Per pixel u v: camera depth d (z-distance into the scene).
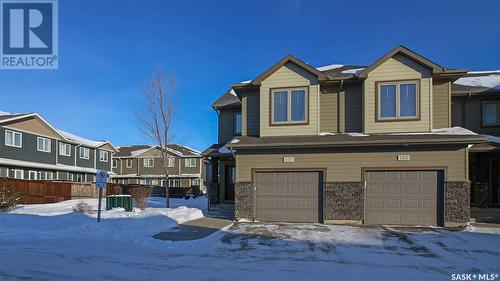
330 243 11.84
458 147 15.36
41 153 37.00
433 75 16.83
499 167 18.31
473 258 9.95
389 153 15.97
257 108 19.30
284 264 9.15
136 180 57.84
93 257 9.66
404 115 16.88
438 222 15.41
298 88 18.00
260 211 17.06
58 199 29.56
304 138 17.09
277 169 16.97
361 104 17.98
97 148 46.78
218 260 9.55
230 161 21.73
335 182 16.34
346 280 7.79
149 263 9.12
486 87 18.73
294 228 14.73
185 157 56.50
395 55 17.16
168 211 19.53
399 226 15.36
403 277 8.07
